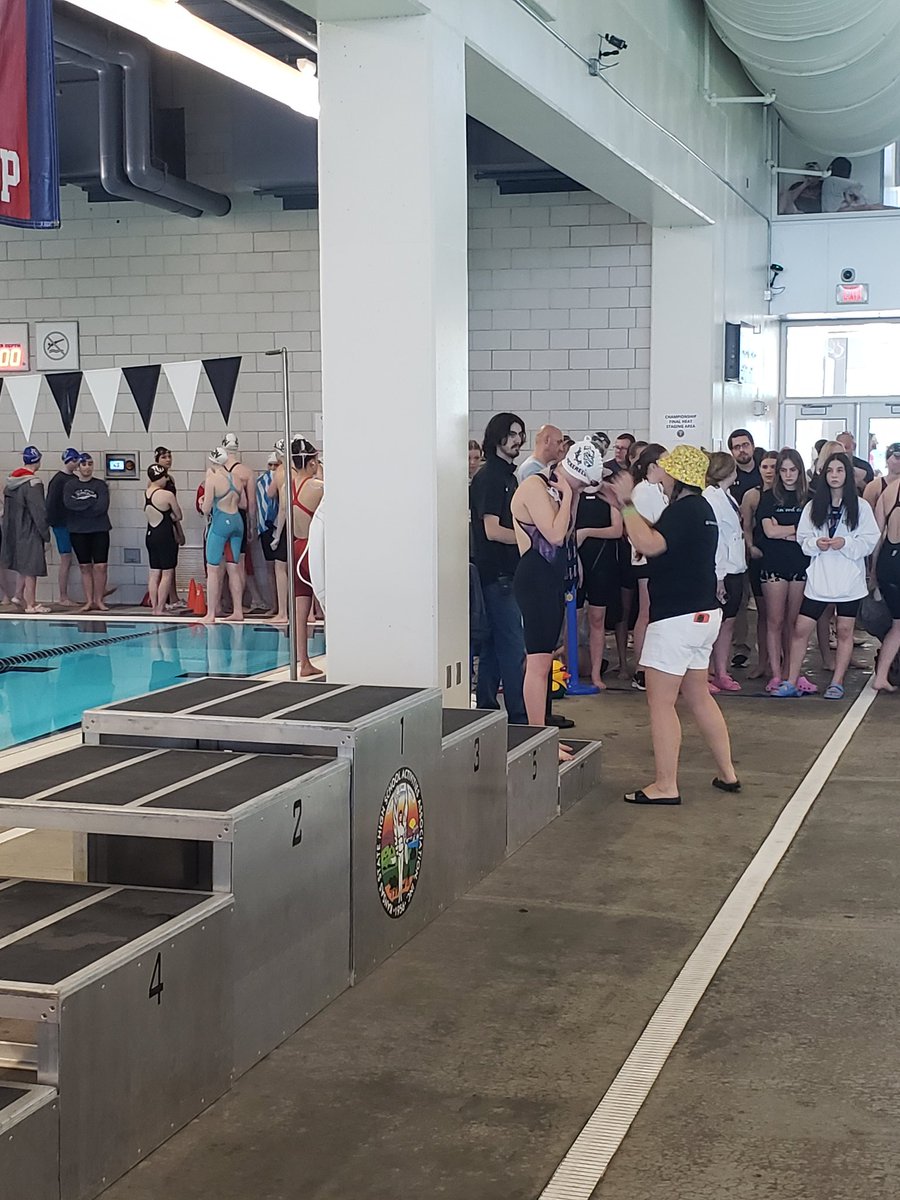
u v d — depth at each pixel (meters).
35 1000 2.64
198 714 4.18
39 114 3.76
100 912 3.13
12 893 3.28
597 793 6.36
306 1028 3.68
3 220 3.66
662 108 9.90
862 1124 3.11
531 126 7.78
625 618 9.58
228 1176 2.88
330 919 3.82
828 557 8.67
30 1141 2.56
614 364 13.00
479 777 4.96
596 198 12.90
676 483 5.93
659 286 12.50
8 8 3.65
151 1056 2.96
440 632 5.73
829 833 5.62
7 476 14.32
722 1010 3.79
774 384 15.61
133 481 14.14
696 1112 3.18
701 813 5.96
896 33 10.55
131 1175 2.88
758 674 9.70
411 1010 3.80
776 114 15.05
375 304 5.70
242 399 13.71
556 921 4.55
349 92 5.67
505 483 6.63
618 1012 3.78
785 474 9.00
